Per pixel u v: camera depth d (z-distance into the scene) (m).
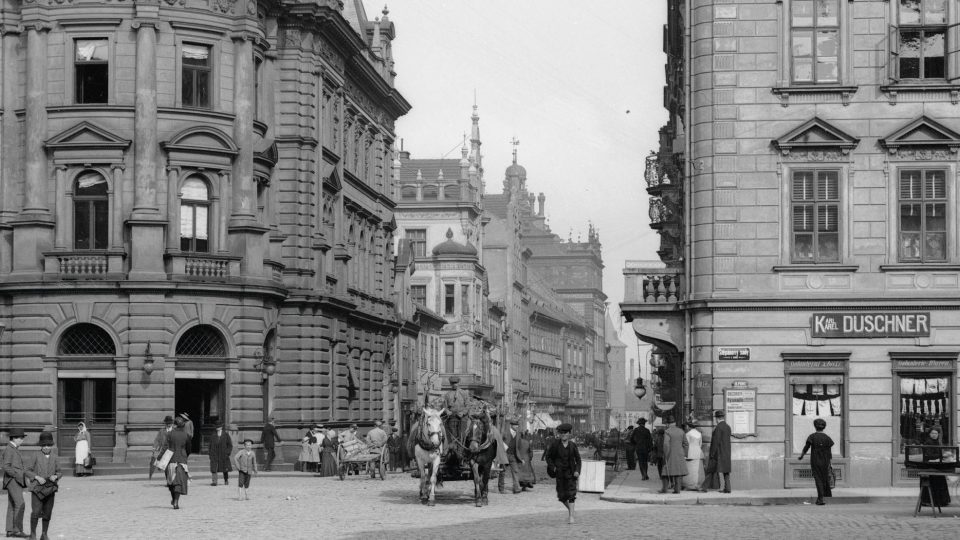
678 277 41.06
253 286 51.91
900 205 38.88
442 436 34.88
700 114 39.72
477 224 123.75
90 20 50.66
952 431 38.28
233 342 51.59
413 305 94.56
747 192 39.28
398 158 122.00
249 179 52.59
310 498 37.28
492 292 141.38
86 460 47.75
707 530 26.81
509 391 139.88
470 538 25.61
